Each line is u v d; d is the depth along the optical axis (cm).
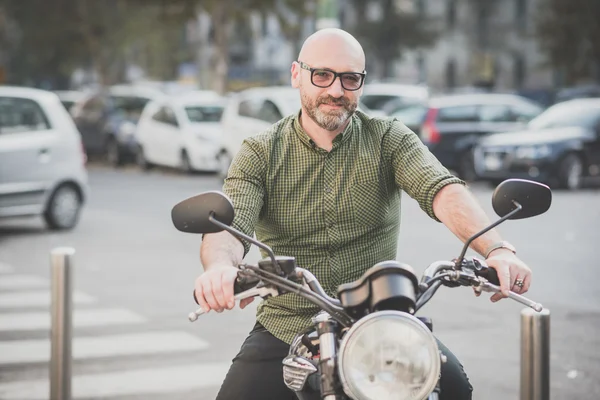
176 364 884
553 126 2481
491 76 6750
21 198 1662
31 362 898
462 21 7150
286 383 392
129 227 1798
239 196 440
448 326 1016
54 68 6488
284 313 450
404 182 448
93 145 3541
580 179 2441
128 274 1328
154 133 3114
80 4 5912
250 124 2573
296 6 4525
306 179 449
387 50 6750
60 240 1641
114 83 6900
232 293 373
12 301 1169
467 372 856
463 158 2666
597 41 5162
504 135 2469
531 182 396
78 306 1127
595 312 1081
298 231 451
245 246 428
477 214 421
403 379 337
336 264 451
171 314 1084
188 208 380
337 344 367
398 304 355
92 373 857
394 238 463
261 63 7619
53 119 1717
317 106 427
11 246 1581
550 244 1559
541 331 501
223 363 887
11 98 1675
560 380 834
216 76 4497
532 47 6844
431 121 2669
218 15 4472
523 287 396
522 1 6906
